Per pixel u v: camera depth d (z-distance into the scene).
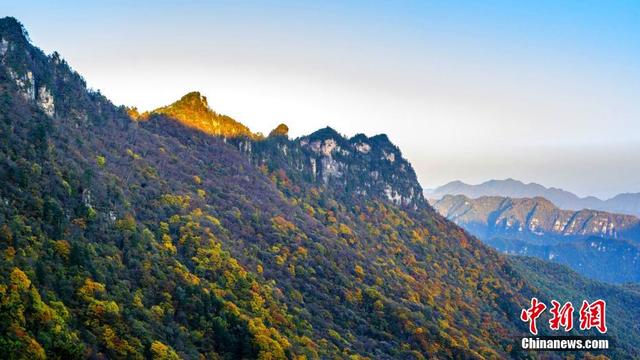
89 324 135.38
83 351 124.00
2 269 127.19
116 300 148.38
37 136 187.00
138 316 149.88
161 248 192.38
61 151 196.88
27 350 113.50
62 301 135.88
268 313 189.88
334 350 193.62
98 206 184.50
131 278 164.38
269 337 171.38
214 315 169.88
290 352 172.12
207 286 184.75
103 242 172.50
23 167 166.50
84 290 141.38
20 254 137.12
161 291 167.00
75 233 163.00
